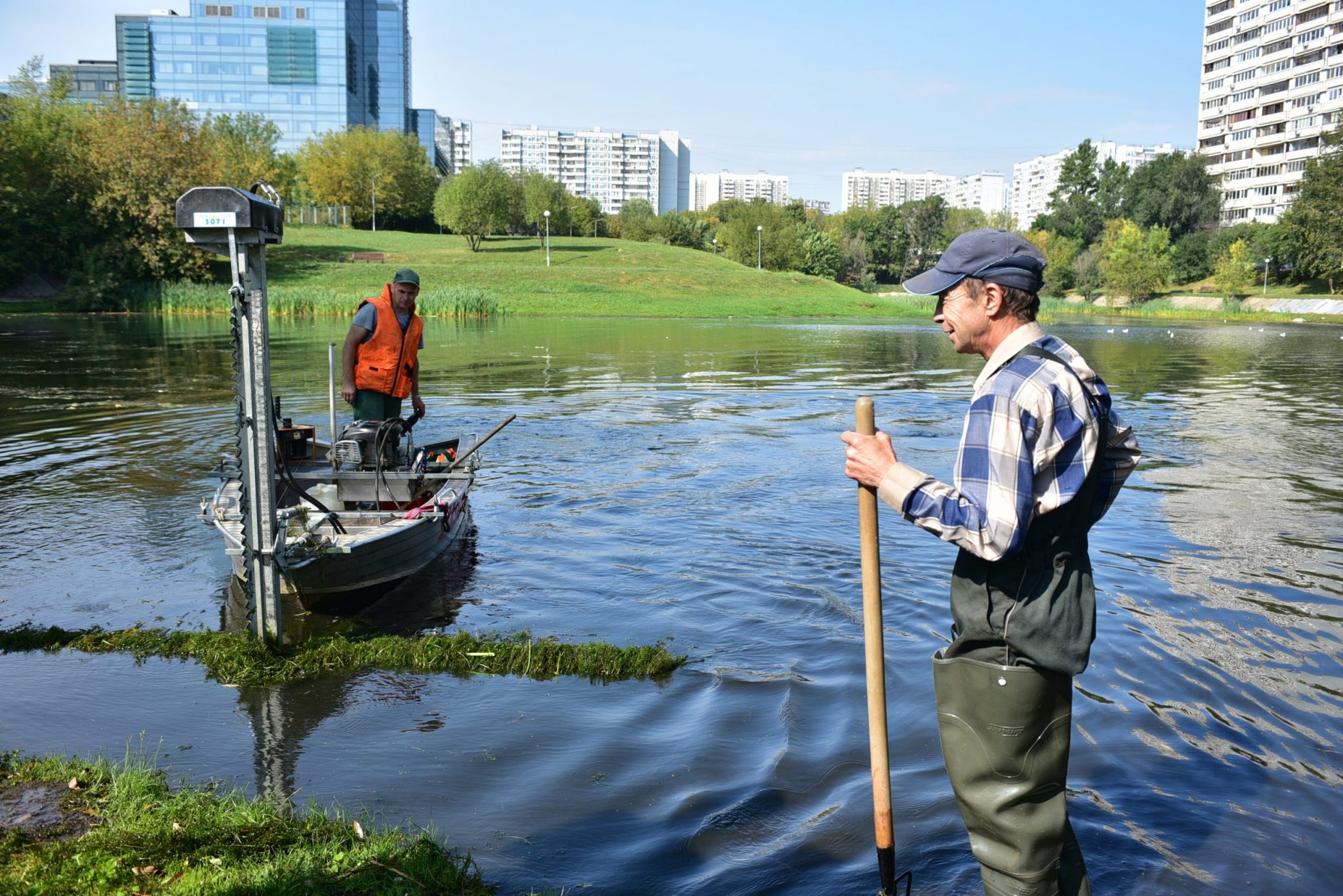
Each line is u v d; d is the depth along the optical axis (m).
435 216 89.81
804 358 28.77
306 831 3.77
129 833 3.64
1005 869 2.64
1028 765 2.59
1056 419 2.45
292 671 5.70
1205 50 135.25
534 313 56.38
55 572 7.64
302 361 24.66
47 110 58.56
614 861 3.65
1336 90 107.50
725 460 12.17
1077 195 120.25
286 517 6.22
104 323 41.53
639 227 120.88
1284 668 5.54
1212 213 105.56
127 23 143.38
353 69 149.88
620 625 6.51
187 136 58.56
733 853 3.71
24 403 17.08
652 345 33.50
